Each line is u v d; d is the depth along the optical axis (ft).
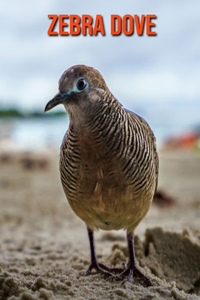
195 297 1.68
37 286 1.65
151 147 1.79
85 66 1.69
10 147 5.49
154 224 2.39
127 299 1.64
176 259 1.91
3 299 1.61
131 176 1.70
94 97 1.68
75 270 1.88
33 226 2.46
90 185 1.71
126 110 1.78
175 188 3.59
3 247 2.16
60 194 3.44
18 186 3.72
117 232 2.31
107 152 1.68
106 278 1.80
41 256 2.05
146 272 1.83
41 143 5.49
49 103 1.66
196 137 7.14
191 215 2.63
